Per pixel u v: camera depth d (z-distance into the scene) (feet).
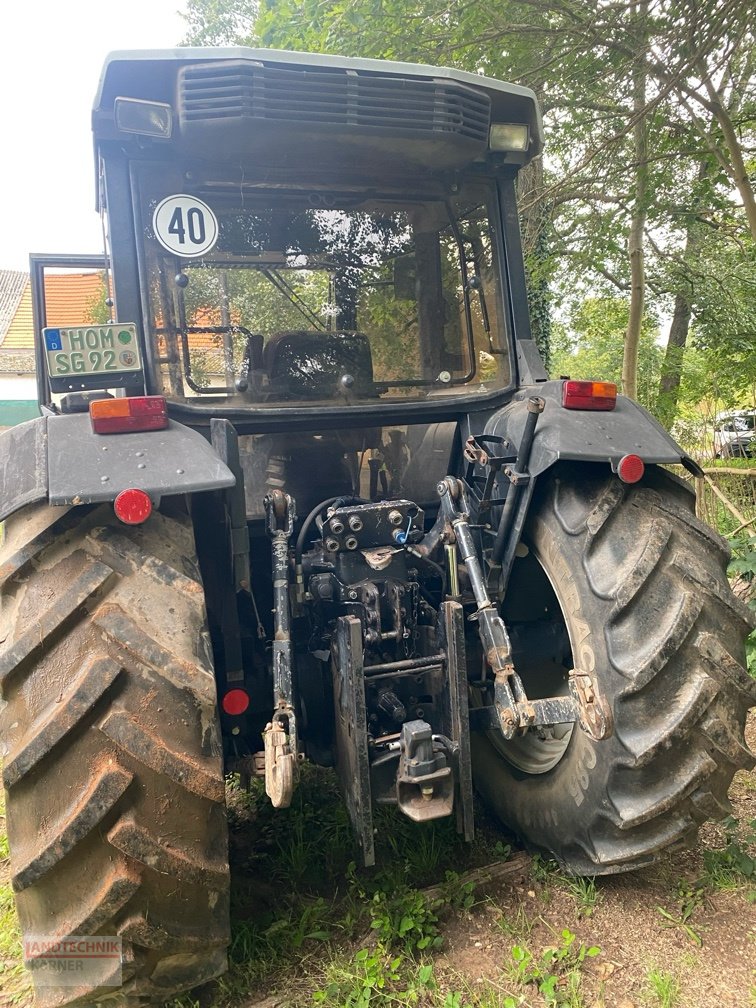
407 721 7.56
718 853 8.20
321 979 6.72
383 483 8.86
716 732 6.44
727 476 19.35
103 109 7.33
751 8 13.97
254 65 7.09
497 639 6.89
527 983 6.50
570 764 7.43
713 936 7.07
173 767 5.40
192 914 5.72
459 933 7.23
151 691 5.49
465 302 9.14
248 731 8.20
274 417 8.02
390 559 7.64
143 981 5.78
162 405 6.49
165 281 7.88
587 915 7.36
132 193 7.70
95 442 6.28
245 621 8.16
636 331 23.73
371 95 7.45
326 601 7.88
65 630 5.58
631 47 16.55
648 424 7.65
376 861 8.49
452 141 7.79
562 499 7.43
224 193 8.07
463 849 8.78
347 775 7.13
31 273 10.61
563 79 17.75
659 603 6.63
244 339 8.18
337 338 8.59
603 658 6.70
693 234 27.55
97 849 5.39
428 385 8.97
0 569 5.80
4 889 8.18
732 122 19.62
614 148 18.92
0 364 57.31
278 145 7.70
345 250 8.60
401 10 16.28
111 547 5.90
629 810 6.64
